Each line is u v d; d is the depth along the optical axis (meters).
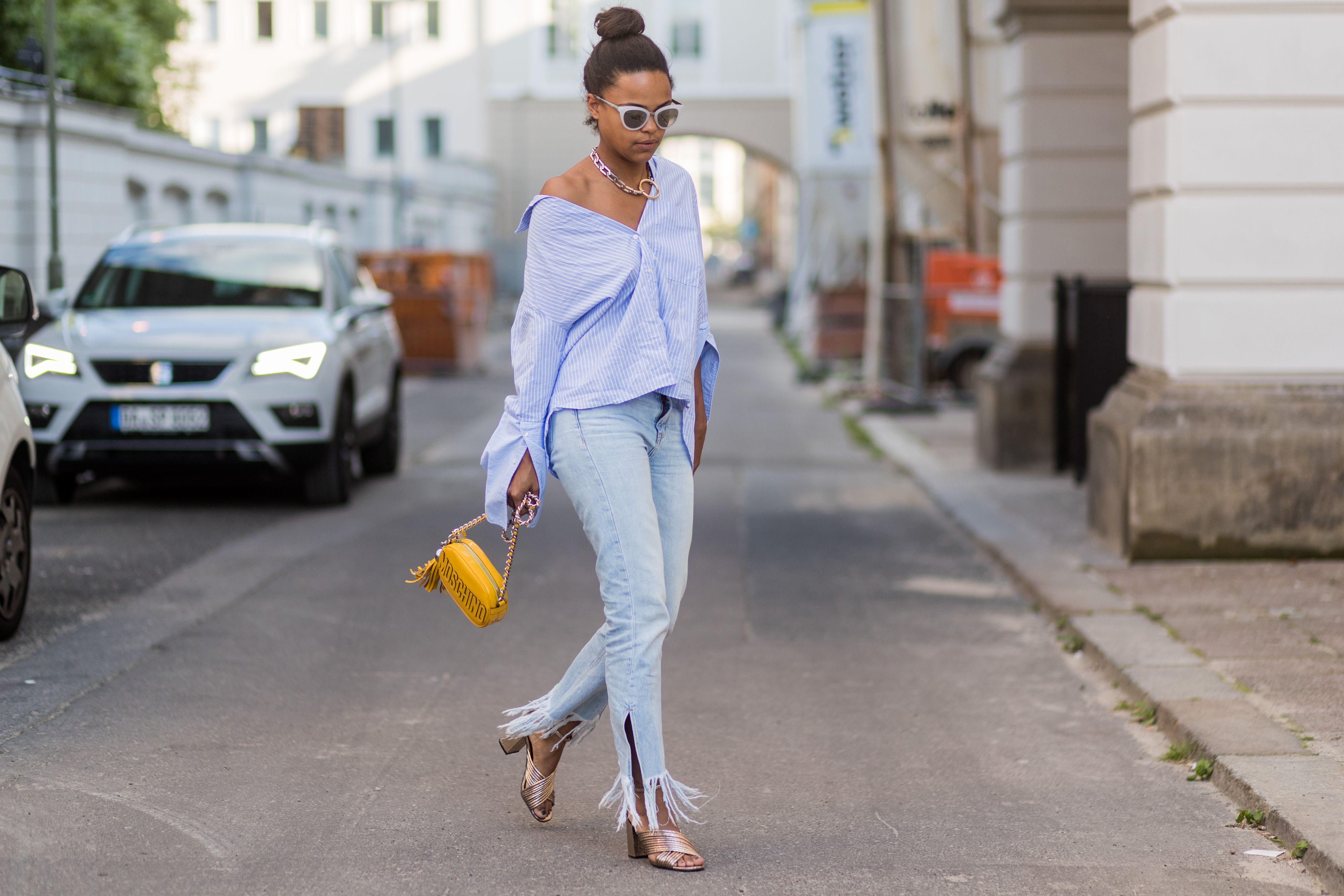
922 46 17.56
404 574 8.88
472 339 28.16
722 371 28.72
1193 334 8.66
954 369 22.55
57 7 23.38
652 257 4.13
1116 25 13.40
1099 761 5.45
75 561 9.06
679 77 52.94
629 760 4.25
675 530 4.31
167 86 28.30
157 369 10.73
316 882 4.16
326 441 11.12
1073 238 13.70
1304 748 5.24
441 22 56.16
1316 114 8.49
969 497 12.12
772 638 7.41
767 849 4.50
